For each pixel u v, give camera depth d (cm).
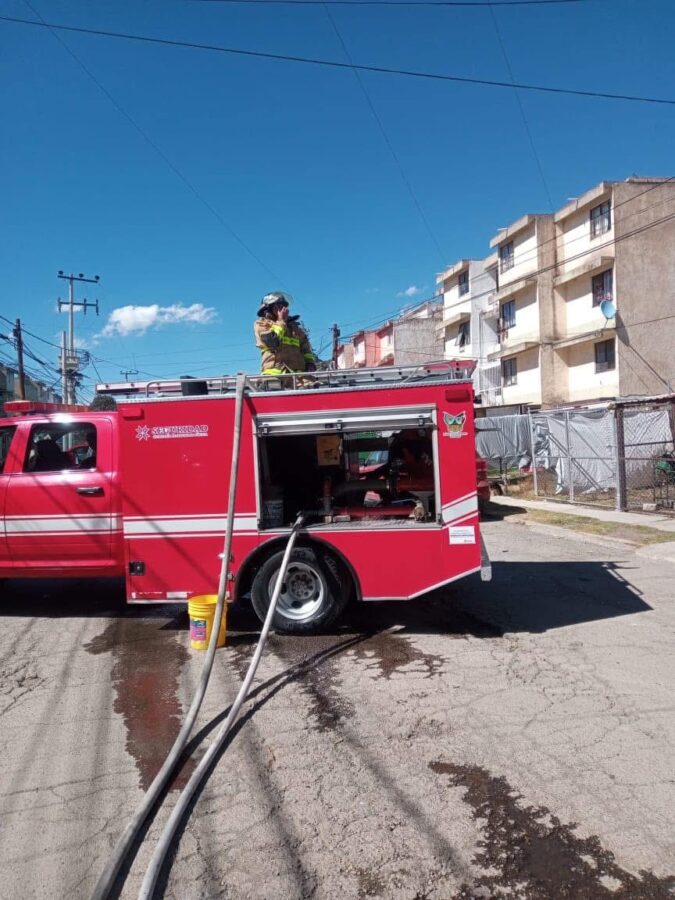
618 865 287
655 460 1532
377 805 337
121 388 643
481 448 2670
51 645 616
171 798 349
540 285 3225
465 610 698
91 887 283
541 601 728
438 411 595
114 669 549
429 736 411
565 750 388
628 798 337
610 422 1744
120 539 671
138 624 680
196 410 616
